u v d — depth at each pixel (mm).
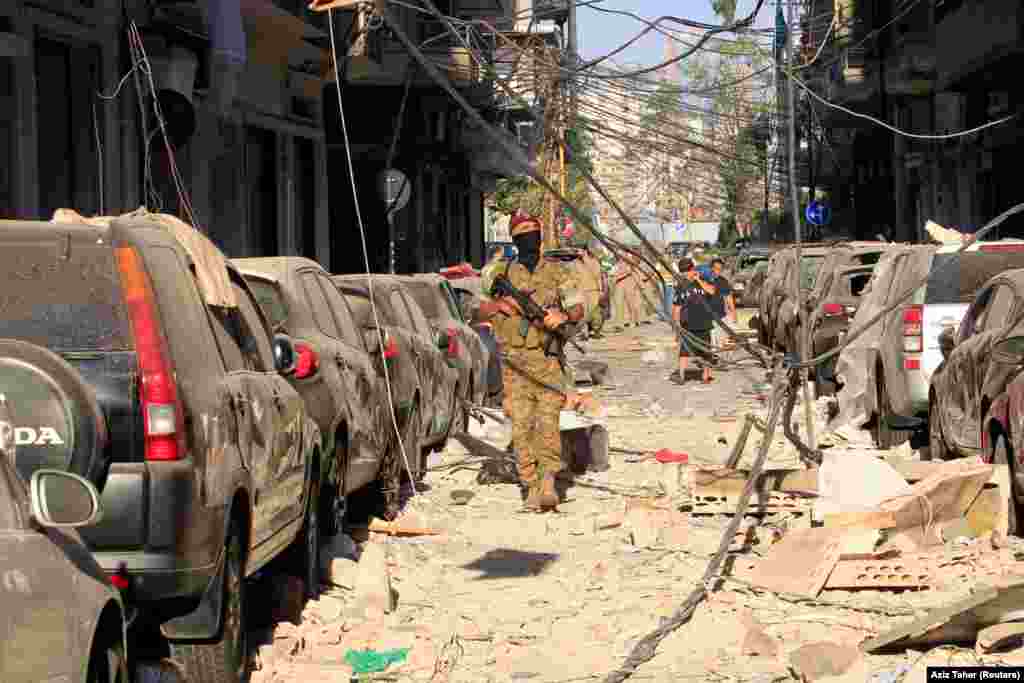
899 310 15977
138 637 7066
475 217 60875
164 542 6461
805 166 61625
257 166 29234
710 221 84938
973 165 39250
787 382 10758
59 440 6082
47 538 5070
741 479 11875
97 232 6840
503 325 12711
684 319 26391
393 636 8320
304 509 9086
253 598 8844
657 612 8906
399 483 13961
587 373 26812
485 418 17766
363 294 14430
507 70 37812
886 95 45375
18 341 6152
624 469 15305
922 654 7625
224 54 21594
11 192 17297
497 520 12500
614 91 22141
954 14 35125
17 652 4582
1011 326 11703
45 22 17953
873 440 17438
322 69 31375
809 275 26922
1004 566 9438
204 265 7566
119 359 6531
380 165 41969
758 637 7973
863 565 9273
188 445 6594
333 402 10641
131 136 20297
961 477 10242
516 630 8680
